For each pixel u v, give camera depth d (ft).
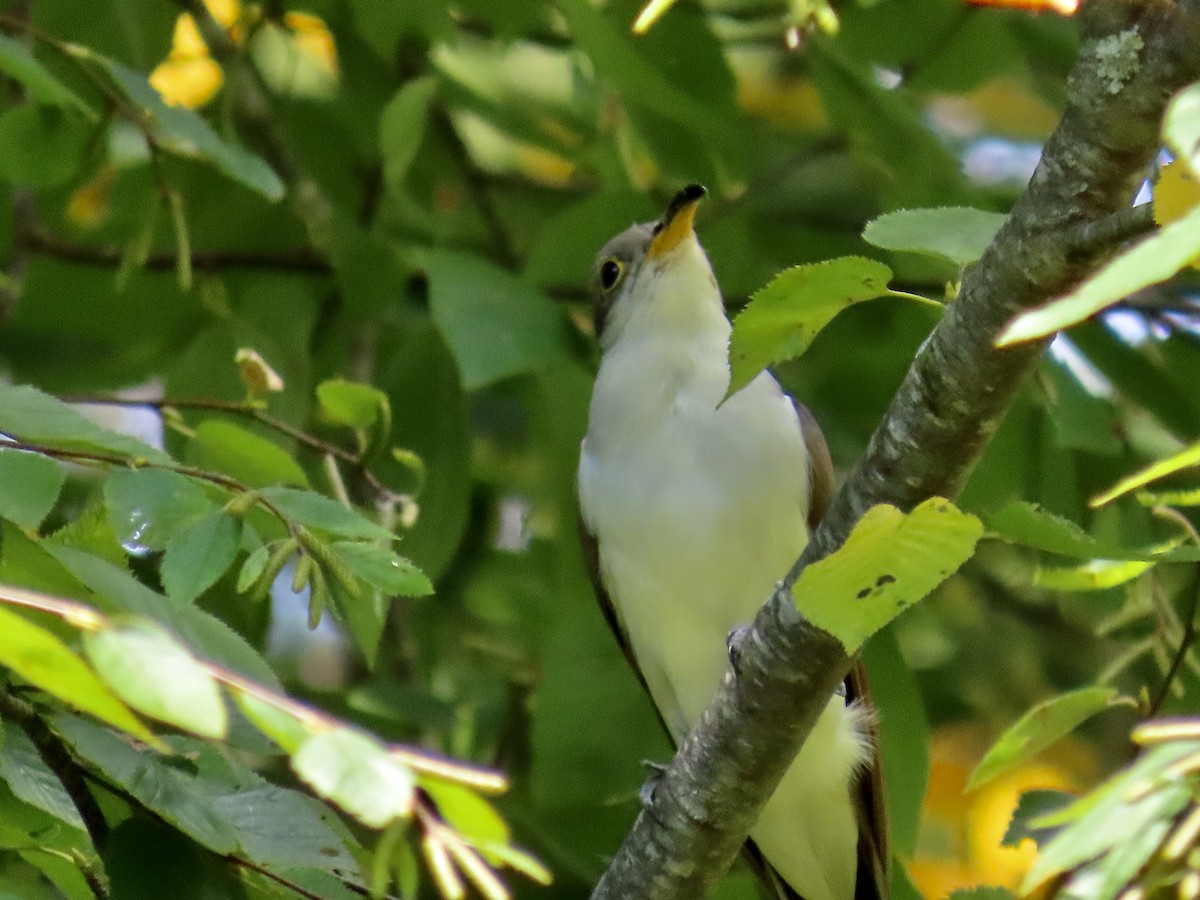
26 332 41.04
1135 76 16.57
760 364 18.63
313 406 37.50
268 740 18.75
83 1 37.17
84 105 28.02
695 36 36.29
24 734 20.88
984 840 35.47
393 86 40.70
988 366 18.43
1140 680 40.29
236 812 20.89
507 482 44.42
